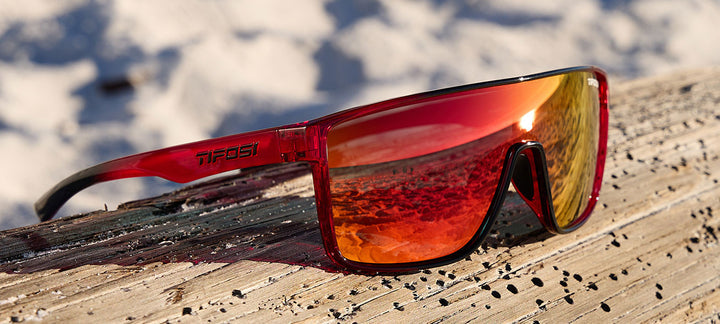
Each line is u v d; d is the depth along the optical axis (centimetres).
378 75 130
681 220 46
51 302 37
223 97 117
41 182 86
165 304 37
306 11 146
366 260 40
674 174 50
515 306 39
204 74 119
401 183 43
